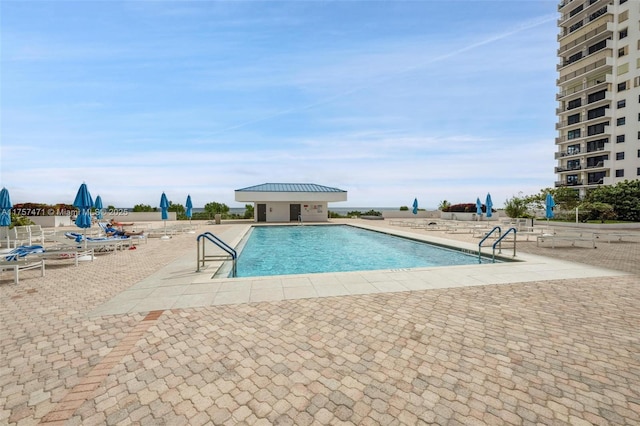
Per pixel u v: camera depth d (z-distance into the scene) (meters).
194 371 2.88
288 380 2.72
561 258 8.84
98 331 3.83
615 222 23.67
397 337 3.59
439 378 2.74
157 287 5.83
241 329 3.86
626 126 36.28
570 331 3.75
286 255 12.04
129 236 13.48
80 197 9.26
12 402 2.43
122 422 2.19
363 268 9.63
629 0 35.84
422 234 16.78
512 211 29.58
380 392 2.54
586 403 2.37
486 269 7.23
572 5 43.38
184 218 34.03
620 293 5.37
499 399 2.43
